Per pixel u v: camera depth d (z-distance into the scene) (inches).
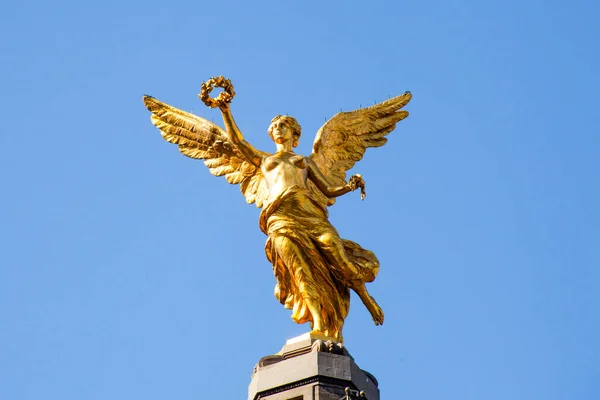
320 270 3427.7
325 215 3479.3
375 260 3472.0
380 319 3452.3
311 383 3282.5
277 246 3427.7
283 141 3553.2
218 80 3457.2
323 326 3388.3
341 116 3722.9
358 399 3230.8
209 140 3659.0
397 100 3779.5
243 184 3604.8
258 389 3314.5
